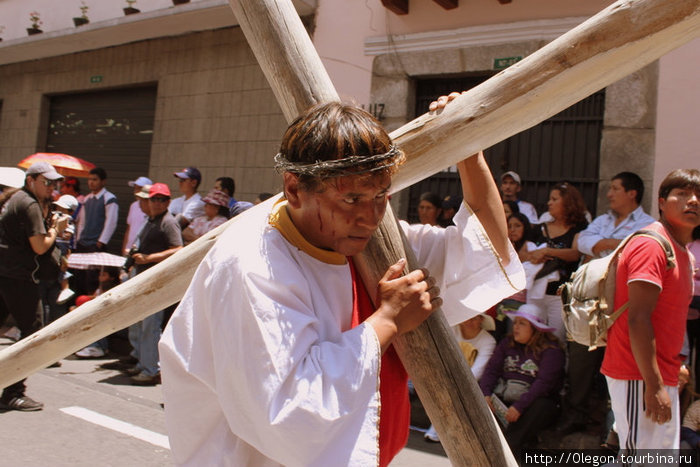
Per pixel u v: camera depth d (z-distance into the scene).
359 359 1.07
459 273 1.50
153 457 3.72
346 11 6.67
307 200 1.10
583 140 5.53
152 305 1.60
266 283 1.07
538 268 4.27
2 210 4.77
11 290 4.54
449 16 6.07
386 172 1.06
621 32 1.18
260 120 7.43
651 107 5.11
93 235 7.48
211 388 1.12
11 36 9.89
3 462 3.40
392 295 1.17
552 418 3.89
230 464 1.12
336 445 1.02
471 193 1.52
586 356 3.90
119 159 8.84
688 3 1.13
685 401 3.53
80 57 9.20
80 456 3.63
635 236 2.57
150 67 8.41
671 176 2.62
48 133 9.70
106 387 5.25
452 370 1.30
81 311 1.67
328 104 1.11
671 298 2.50
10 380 1.77
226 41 7.76
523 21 5.66
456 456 1.34
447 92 6.28
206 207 6.06
